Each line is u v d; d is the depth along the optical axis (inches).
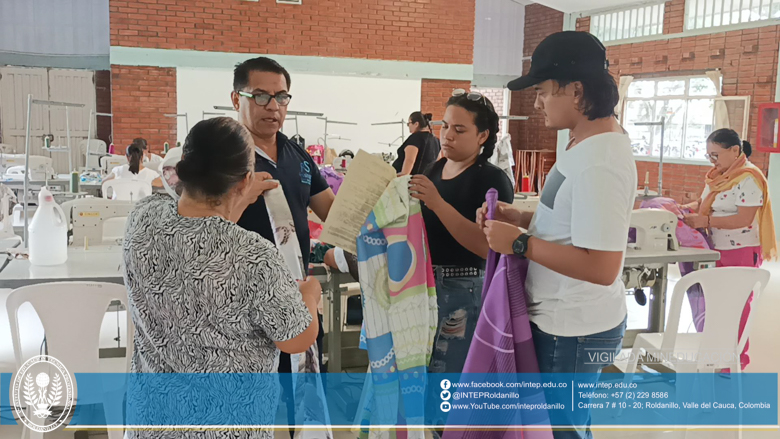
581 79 61.3
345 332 133.7
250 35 363.3
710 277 96.9
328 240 81.1
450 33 395.9
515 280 68.0
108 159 287.1
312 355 74.8
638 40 370.6
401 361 80.8
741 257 131.2
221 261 48.8
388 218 79.3
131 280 50.0
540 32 464.1
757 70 305.7
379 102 386.3
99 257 112.3
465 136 82.9
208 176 49.5
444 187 87.0
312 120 375.2
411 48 390.0
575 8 402.0
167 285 48.8
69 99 402.0
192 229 49.2
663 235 127.4
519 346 68.4
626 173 60.4
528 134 477.4
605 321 65.8
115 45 345.1
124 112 350.0
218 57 359.9
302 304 50.8
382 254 81.5
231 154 49.8
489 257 72.3
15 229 148.7
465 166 86.2
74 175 227.6
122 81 348.2
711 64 328.2
